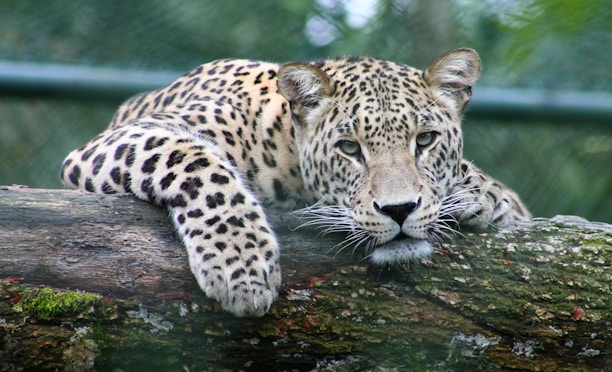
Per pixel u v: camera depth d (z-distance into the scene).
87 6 14.52
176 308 8.42
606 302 8.92
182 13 14.70
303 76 10.35
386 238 9.23
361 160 9.95
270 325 8.58
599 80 14.10
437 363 8.88
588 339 8.92
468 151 15.41
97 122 15.60
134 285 8.43
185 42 14.80
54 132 15.56
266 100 11.07
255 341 8.58
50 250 8.48
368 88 10.16
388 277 8.97
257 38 15.00
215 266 8.45
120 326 8.31
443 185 10.16
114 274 8.45
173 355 8.47
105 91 14.50
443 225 9.51
